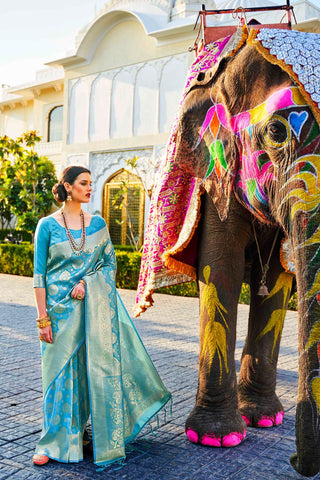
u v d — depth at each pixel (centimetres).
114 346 265
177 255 287
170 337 618
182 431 306
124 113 1538
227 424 279
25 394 376
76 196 271
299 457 181
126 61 1527
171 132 296
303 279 186
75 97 1677
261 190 220
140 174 1498
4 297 989
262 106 216
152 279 295
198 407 287
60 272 267
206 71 276
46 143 1978
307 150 193
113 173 1586
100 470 252
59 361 260
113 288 273
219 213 254
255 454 274
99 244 276
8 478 243
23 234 2031
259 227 282
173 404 359
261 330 317
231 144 241
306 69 201
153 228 307
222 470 255
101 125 1597
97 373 258
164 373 444
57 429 261
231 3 1572
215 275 270
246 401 322
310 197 189
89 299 262
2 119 2362
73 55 1611
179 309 892
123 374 280
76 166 274
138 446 283
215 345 273
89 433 287
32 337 591
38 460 257
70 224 272
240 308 903
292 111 197
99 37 1588
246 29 247
